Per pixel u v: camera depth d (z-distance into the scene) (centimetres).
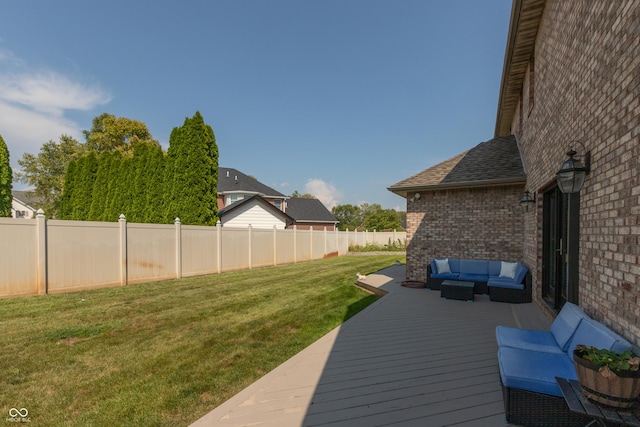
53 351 456
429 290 915
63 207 2011
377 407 294
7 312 671
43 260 834
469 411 285
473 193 993
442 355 426
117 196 1716
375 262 1897
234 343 495
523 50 783
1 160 1563
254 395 318
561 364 284
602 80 330
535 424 257
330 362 402
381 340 487
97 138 2881
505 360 294
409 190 1058
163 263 1140
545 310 615
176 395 333
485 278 859
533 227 728
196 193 1428
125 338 514
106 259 973
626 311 273
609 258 308
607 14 320
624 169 279
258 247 1599
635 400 193
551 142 571
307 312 693
